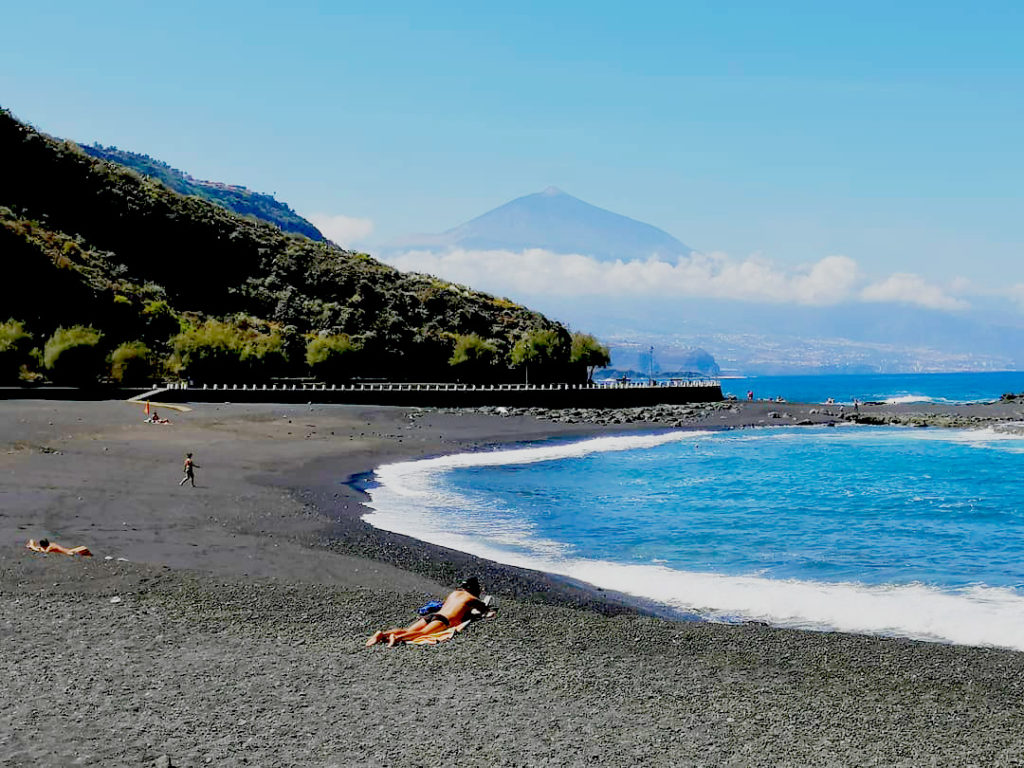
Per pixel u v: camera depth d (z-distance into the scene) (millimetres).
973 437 85250
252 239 158000
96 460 46438
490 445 71000
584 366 148250
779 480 53000
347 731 13297
